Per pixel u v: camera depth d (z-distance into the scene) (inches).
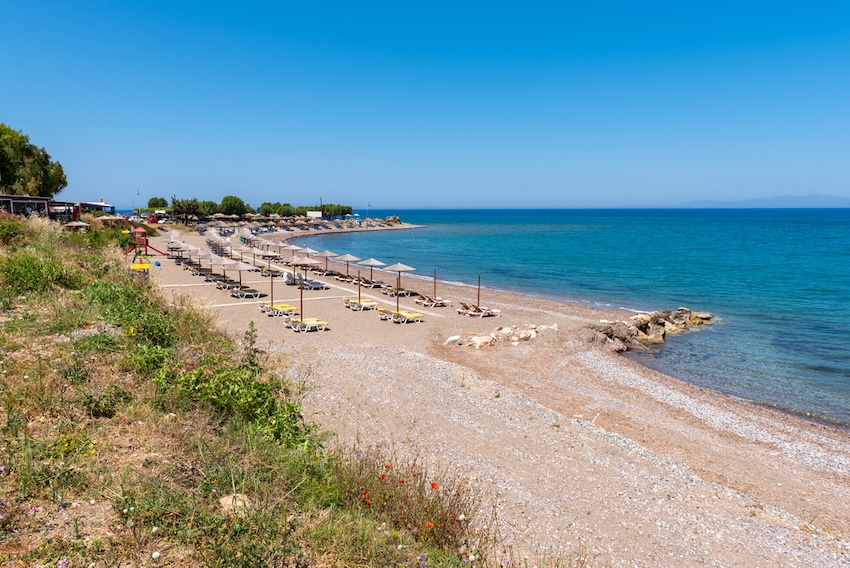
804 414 666.2
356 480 299.4
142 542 194.5
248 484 254.2
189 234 3329.2
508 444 487.8
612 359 866.8
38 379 310.0
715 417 628.7
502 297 1477.6
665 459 491.2
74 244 889.5
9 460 229.0
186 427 302.8
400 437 473.4
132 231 2427.4
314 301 1250.6
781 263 2298.2
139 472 241.4
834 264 2244.1
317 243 3666.3
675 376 818.2
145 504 211.9
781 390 755.4
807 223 6678.2
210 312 716.0
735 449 540.4
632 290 1637.6
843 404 700.7
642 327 1083.9
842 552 360.8
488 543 298.4
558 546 329.7
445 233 5012.3
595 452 488.1
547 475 433.1
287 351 739.4
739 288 1656.0
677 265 2265.0
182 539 198.8
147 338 452.1
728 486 457.7
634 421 598.9
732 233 4648.1
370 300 1279.5
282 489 261.6
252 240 2755.9
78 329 424.5
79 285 569.3
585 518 371.2
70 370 334.6
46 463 233.1
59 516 201.6
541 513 369.7
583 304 1406.3
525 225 6815.9
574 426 550.0
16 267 532.4
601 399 667.4
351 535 233.9
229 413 354.9
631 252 2876.5
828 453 541.0
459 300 1392.7
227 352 535.5
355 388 592.1
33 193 1953.7
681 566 327.6
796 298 1477.6
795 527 389.4
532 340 936.9
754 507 415.2
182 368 397.1
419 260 2541.8
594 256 2677.2
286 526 223.1
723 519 390.9
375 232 5241.1
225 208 4707.2
